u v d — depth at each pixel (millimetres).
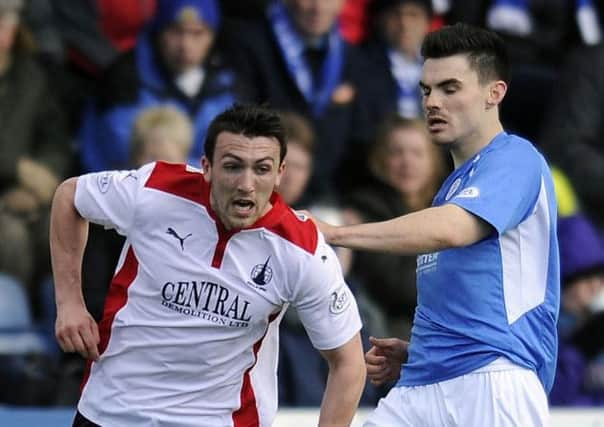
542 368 20000
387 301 30047
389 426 20203
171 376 18891
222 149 18047
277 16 33344
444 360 19844
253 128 18000
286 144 18375
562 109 36094
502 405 19547
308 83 33219
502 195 19250
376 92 34000
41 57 33812
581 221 32781
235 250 18531
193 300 18625
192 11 31859
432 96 19812
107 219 18891
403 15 34375
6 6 31859
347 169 33094
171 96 32125
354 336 19078
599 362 30547
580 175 35188
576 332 30750
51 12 34594
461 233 18953
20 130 31812
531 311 19797
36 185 31391
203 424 19031
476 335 19656
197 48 32031
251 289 18578
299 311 18906
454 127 19766
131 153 30469
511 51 38031
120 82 32250
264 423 19375
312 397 28062
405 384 20328
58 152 32406
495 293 19656
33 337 29625
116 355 19031
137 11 34938
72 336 19172
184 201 18562
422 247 18781
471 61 19703
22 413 26578
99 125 32469
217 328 18672
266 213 18547
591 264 32156
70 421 26203
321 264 18562
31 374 28719
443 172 31891
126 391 19000
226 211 18203
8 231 30594
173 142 30359
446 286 19844
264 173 18094
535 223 19781
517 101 37750
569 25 38781
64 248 19344
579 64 36281
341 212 31203
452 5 37438
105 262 28969
